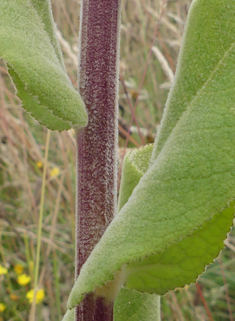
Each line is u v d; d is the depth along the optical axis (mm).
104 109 154
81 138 154
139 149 188
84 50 154
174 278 159
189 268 159
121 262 120
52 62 147
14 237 500
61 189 474
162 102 574
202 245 159
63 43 470
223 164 122
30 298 407
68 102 142
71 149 498
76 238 156
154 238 121
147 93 565
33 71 137
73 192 491
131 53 632
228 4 140
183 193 123
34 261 448
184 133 130
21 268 446
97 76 153
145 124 538
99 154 153
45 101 139
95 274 122
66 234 503
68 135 471
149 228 122
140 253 120
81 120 146
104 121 154
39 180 492
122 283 154
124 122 474
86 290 122
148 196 126
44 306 437
